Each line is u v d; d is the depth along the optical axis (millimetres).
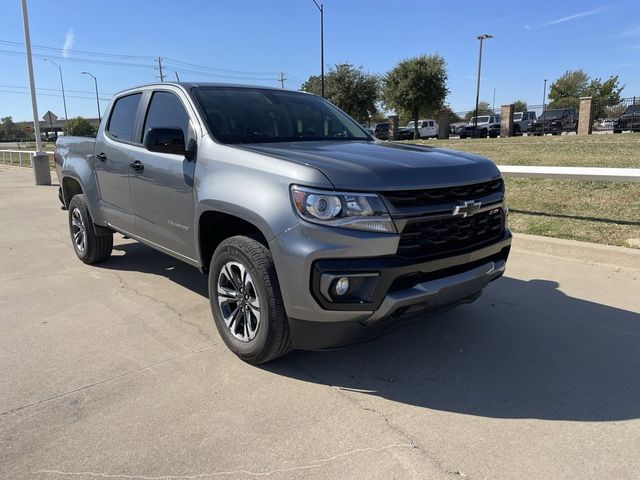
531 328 4039
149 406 3008
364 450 2590
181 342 3875
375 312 2902
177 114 4199
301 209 2914
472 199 3254
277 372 3404
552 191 8648
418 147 3912
